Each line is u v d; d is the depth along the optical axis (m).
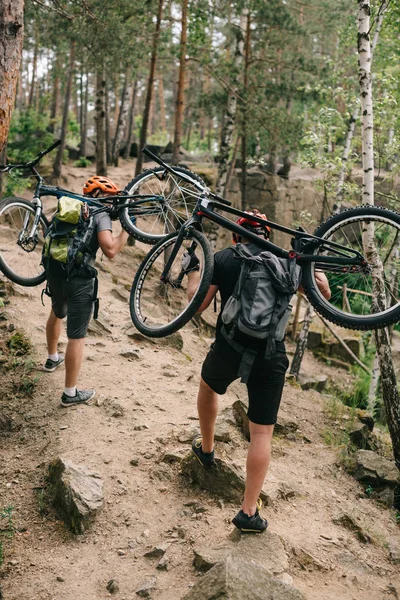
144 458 4.35
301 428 5.68
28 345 5.90
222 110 15.35
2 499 3.94
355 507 4.48
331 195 12.40
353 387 11.71
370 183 6.61
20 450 4.52
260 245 3.59
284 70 16.56
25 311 6.63
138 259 11.32
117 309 7.55
